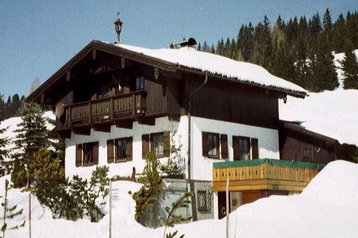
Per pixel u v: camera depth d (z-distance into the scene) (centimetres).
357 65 7338
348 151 2819
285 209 1741
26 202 1828
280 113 4356
